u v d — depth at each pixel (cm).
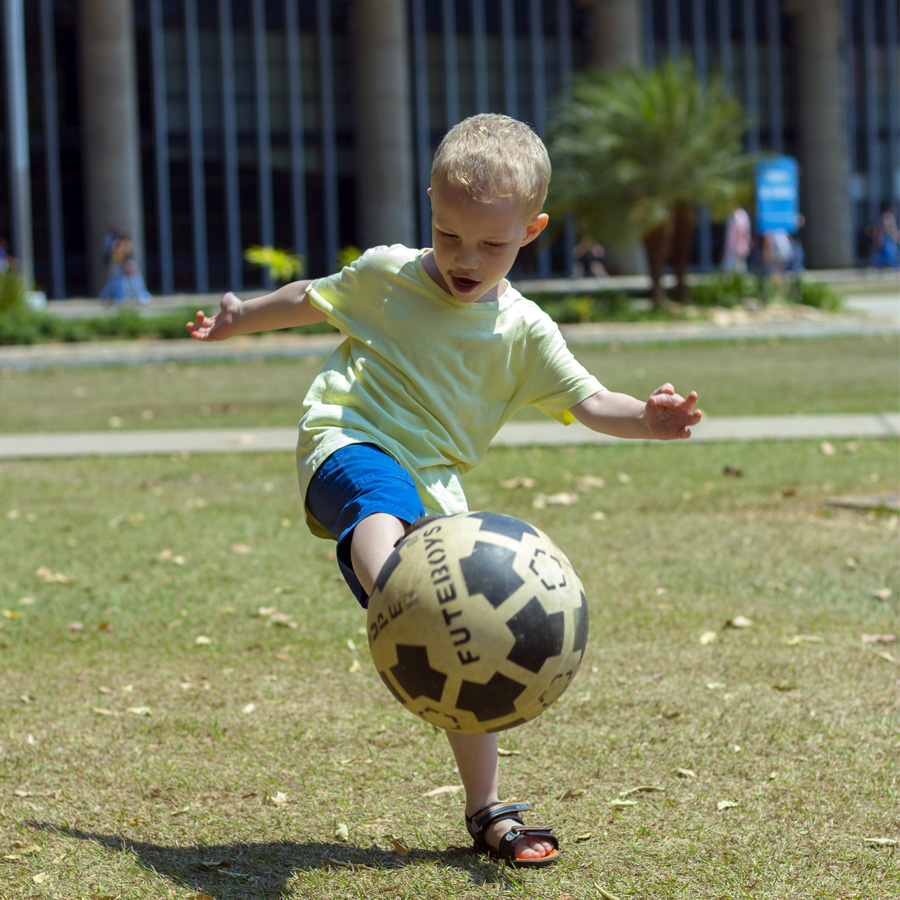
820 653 1455
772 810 1022
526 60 14300
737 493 2486
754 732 1203
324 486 880
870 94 15888
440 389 916
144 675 1431
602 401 928
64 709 1309
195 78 12888
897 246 15550
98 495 2648
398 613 738
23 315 7019
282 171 13400
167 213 12912
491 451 3120
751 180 7931
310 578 1902
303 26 13362
